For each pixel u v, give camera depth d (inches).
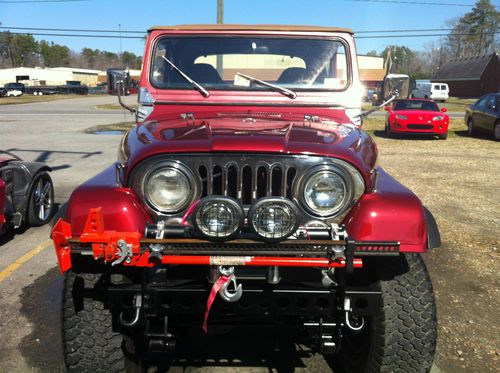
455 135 661.3
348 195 95.3
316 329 106.6
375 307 95.3
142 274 92.1
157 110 138.3
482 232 228.7
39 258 191.8
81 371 101.1
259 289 92.7
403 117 599.2
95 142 543.5
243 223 88.3
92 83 3703.3
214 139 96.3
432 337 99.3
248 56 141.4
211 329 122.3
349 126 126.3
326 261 88.2
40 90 2292.1
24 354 124.3
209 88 138.8
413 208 94.6
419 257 103.3
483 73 2325.3
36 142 540.4
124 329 102.7
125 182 97.0
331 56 142.2
